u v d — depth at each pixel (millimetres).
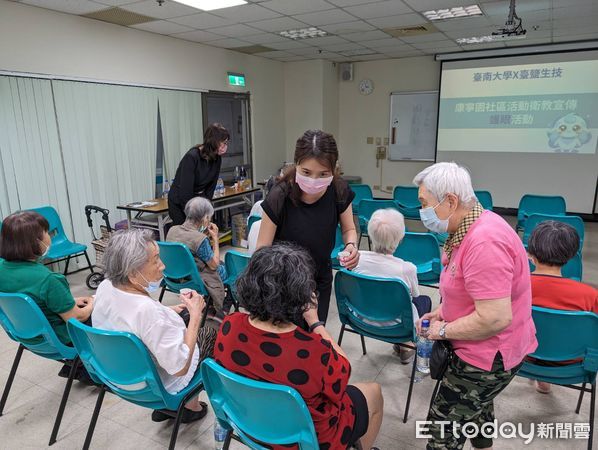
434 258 2887
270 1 4113
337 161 1501
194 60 5938
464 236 1231
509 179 7211
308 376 1074
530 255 1818
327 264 1721
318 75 7715
